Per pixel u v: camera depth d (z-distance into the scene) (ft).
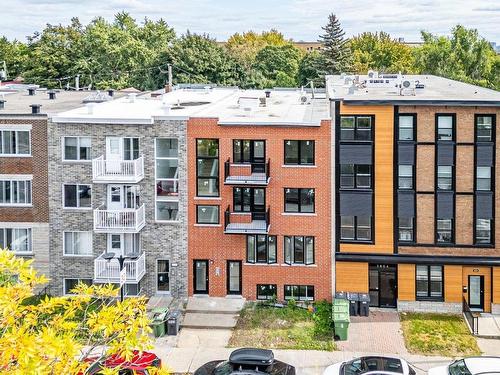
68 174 124.57
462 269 119.03
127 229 120.88
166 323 108.68
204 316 116.57
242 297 124.88
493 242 118.01
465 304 116.57
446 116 116.78
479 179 117.60
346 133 118.93
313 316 115.75
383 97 120.98
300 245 123.34
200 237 124.36
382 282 121.90
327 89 151.33
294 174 121.19
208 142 122.31
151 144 122.83
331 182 120.16
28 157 124.98
